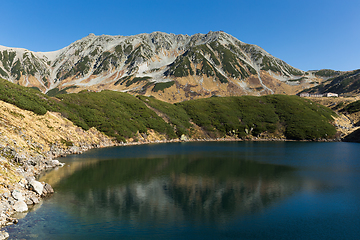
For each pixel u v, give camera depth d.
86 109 118.69
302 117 173.75
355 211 34.06
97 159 73.50
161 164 67.94
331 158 82.31
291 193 42.03
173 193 41.34
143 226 28.58
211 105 193.00
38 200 35.28
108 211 32.84
